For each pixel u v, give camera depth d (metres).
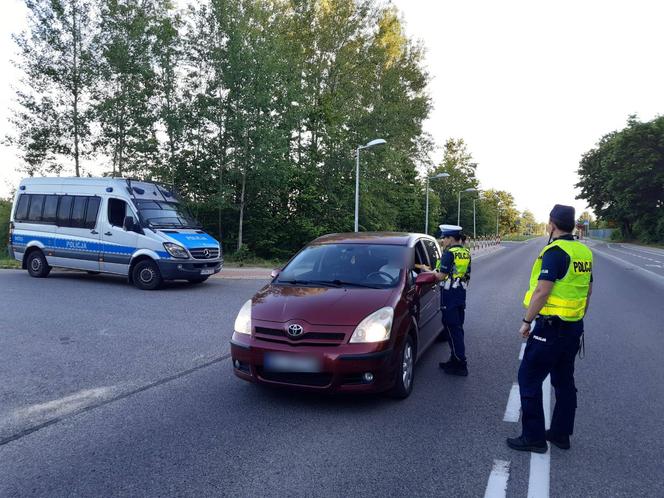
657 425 4.29
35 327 7.85
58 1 19.84
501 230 120.75
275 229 26.36
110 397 4.88
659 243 58.97
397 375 4.67
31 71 20.47
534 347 3.72
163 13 21.48
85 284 12.67
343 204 28.86
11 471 3.40
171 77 21.16
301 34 29.56
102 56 20.62
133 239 11.99
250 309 4.84
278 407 4.63
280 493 3.12
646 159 55.69
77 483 3.24
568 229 3.77
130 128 20.55
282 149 21.80
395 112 30.88
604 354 6.76
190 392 5.03
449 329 5.74
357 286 5.18
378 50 31.12
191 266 11.98
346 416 4.42
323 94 29.56
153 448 3.75
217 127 21.67
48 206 13.37
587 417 4.48
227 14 20.86
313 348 4.35
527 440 3.77
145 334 7.53
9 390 5.05
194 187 22.67
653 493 3.17
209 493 3.12
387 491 3.16
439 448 3.79
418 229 46.03
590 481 3.32
